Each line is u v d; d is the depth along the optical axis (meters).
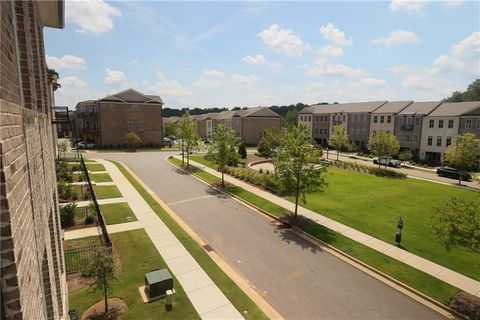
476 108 43.81
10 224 2.42
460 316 10.17
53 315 5.72
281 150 18.58
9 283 2.46
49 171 7.61
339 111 64.75
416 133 50.66
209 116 91.19
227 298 10.62
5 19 3.31
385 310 10.46
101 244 14.09
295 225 17.70
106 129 53.66
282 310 10.34
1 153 2.37
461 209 10.78
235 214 19.88
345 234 16.53
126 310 9.74
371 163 45.50
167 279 10.59
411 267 13.11
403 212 20.70
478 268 13.19
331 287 11.72
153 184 27.56
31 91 5.23
